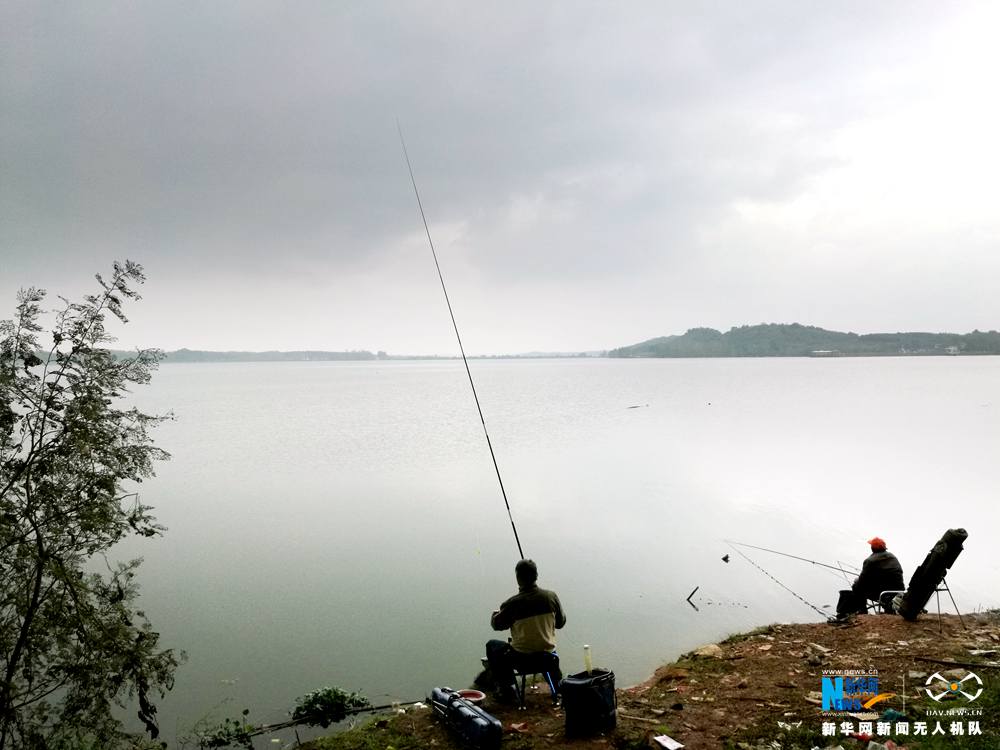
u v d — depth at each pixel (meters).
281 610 12.60
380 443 42.50
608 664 10.01
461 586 14.16
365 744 6.69
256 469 31.77
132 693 7.65
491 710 7.36
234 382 169.50
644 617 12.09
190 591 13.77
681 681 8.02
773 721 6.32
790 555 16.28
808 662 8.02
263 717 8.53
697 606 12.67
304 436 47.94
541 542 17.69
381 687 9.42
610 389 109.25
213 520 20.64
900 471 29.00
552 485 26.34
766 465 31.06
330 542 17.84
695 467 30.59
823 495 23.69
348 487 26.58
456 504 22.97
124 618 7.41
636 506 22.19
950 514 20.59
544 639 7.29
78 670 6.88
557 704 7.39
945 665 7.30
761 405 70.00
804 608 12.58
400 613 12.52
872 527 19.08
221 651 10.77
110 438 7.30
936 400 74.06
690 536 18.20
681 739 6.07
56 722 7.05
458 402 86.19
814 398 79.25
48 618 6.73
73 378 7.17
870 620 9.55
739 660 8.57
